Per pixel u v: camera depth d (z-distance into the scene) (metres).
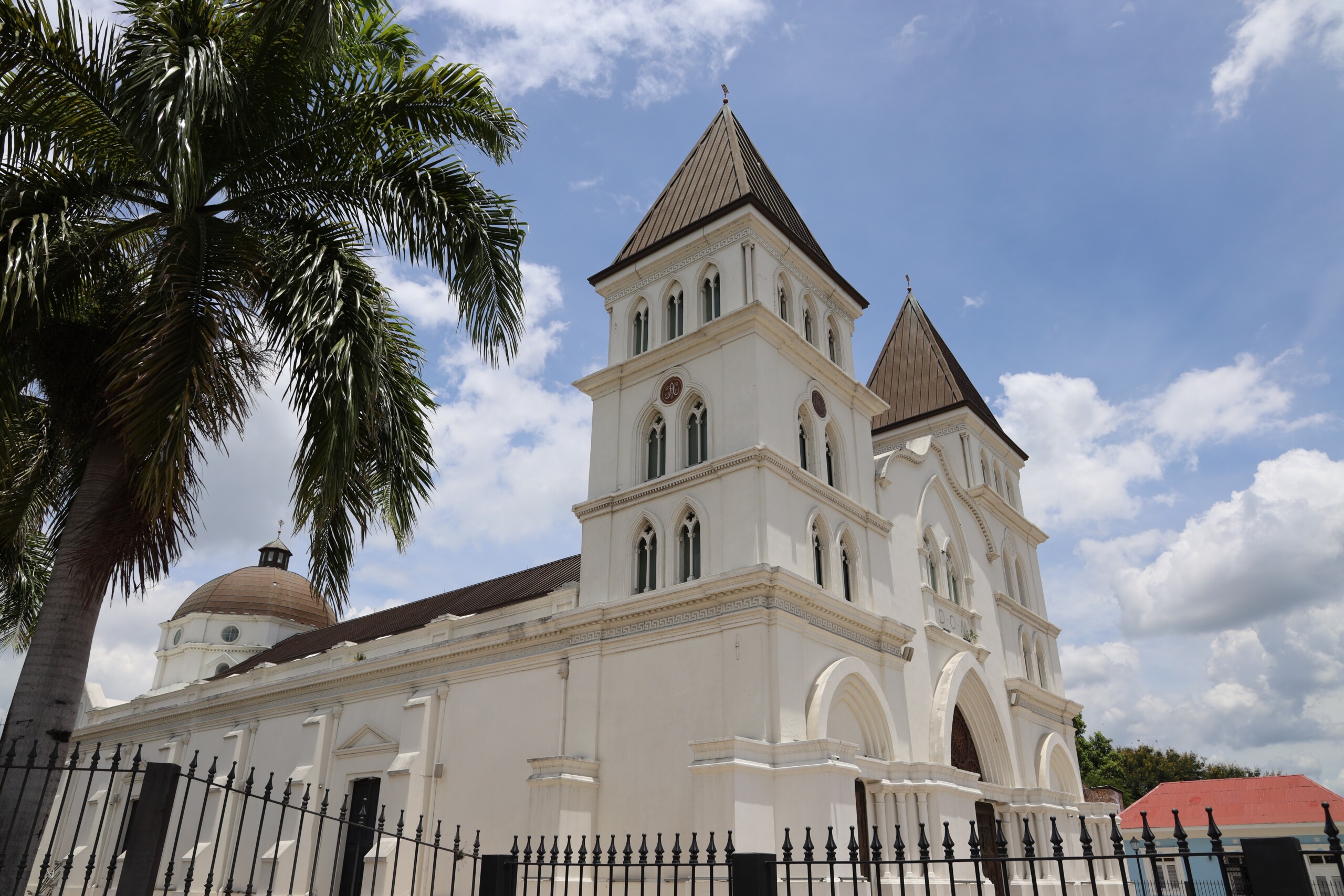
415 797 28.36
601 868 22.48
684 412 27.06
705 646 23.02
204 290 13.55
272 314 14.84
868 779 24.00
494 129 16.61
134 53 13.19
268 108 15.23
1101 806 35.25
